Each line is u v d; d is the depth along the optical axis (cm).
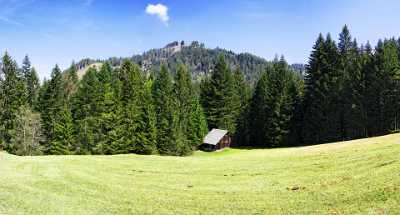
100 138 8206
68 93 10344
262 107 9969
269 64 11706
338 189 2816
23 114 7769
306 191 2964
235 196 3064
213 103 10362
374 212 2145
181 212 2661
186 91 9625
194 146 9406
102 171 4319
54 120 8306
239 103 10644
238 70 11488
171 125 8438
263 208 2641
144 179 3922
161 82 9006
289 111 9444
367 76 8381
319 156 4762
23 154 7594
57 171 4097
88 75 8562
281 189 3172
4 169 3981
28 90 9469
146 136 8281
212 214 2592
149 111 8300
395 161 3259
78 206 2752
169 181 3819
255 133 10406
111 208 2748
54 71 8656
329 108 8706
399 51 10181
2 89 8288
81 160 5116
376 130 8300
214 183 3688
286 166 4378
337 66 8994
